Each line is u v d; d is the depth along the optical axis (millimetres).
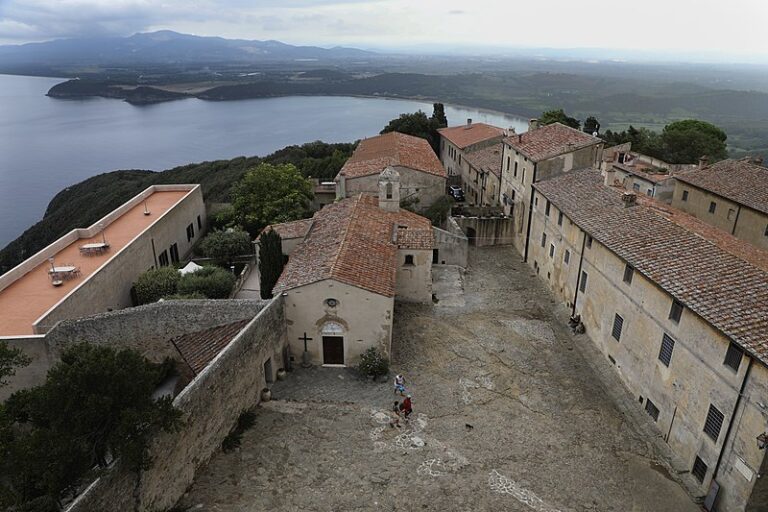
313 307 29297
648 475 23266
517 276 44125
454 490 21812
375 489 21656
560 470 23281
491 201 58625
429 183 53281
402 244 36750
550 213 41219
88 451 16922
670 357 25078
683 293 23875
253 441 23953
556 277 39844
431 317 36469
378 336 29828
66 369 17234
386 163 52031
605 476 23094
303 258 33188
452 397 28047
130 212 47312
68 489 16609
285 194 51312
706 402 22453
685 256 26688
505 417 26625
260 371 26703
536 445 24750
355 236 34375
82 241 40250
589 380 30094
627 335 29047
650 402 26797
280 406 26734
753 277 23734
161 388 28469
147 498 18312
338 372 30047
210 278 37188
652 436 25719
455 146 74250
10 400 18406
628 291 28891
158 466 18703
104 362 17422
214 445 22672
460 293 40344
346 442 24312
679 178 52969
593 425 26328
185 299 32094
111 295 34812
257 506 20406
